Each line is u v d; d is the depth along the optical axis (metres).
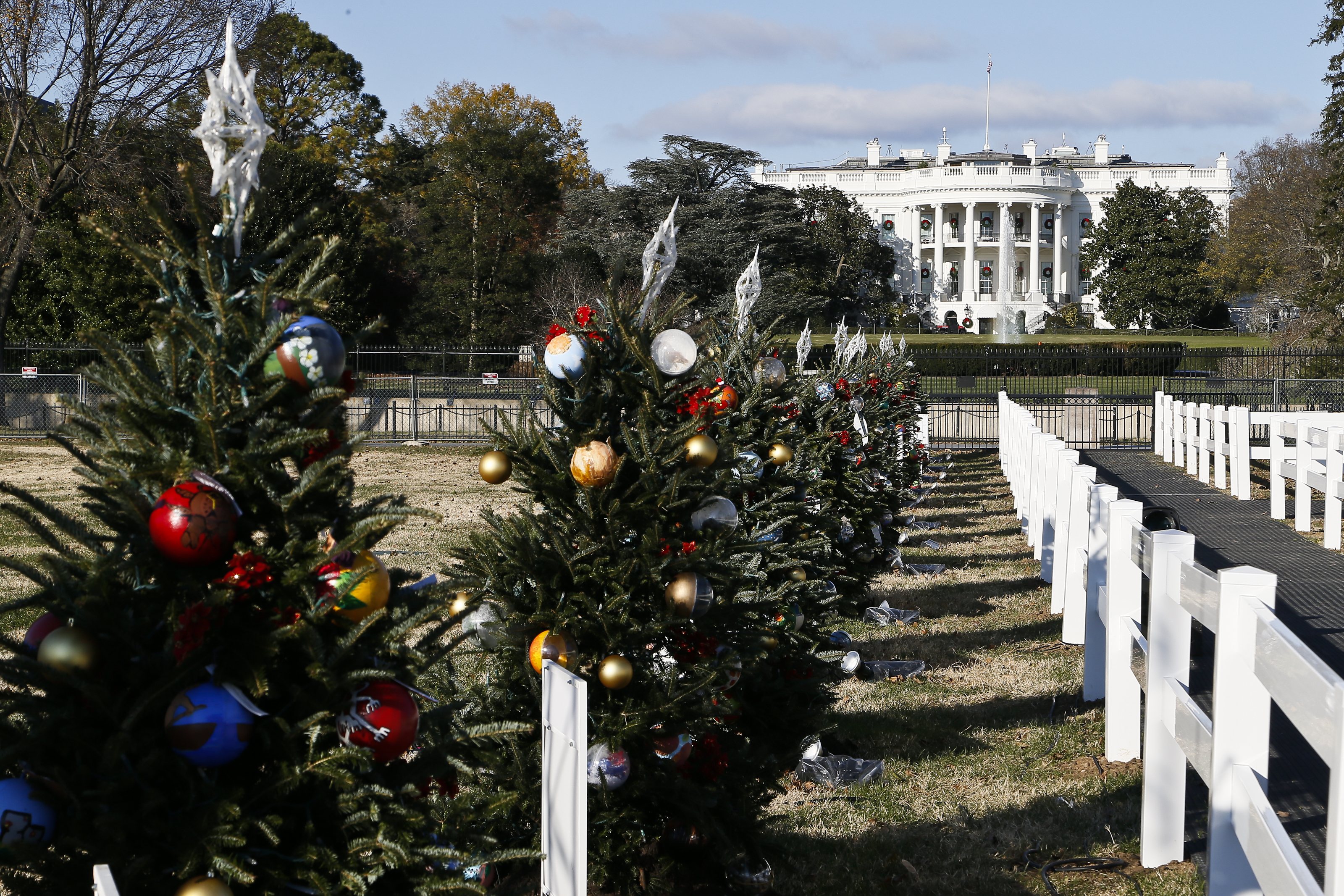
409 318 43.38
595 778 4.00
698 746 4.32
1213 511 15.70
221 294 2.73
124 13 28.11
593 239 44.91
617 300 4.42
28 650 2.64
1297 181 55.75
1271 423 15.14
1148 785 4.84
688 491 4.32
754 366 6.22
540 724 4.22
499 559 4.29
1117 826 5.36
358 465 22.09
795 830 5.45
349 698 2.76
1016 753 6.50
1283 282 45.00
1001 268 82.00
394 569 3.17
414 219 58.38
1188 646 4.80
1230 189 84.25
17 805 2.51
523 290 43.62
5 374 27.42
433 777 3.18
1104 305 72.50
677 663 4.32
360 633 2.70
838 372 9.48
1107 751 6.23
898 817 5.59
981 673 8.28
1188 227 70.94
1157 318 70.62
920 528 15.28
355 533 2.73
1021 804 5.71
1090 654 7.42
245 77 2.82
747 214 47.38
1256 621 3.66
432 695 3.79
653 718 4.07
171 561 2.65
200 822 2.57
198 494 2.61
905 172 84.44
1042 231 84.62
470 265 43.72
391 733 2.76
